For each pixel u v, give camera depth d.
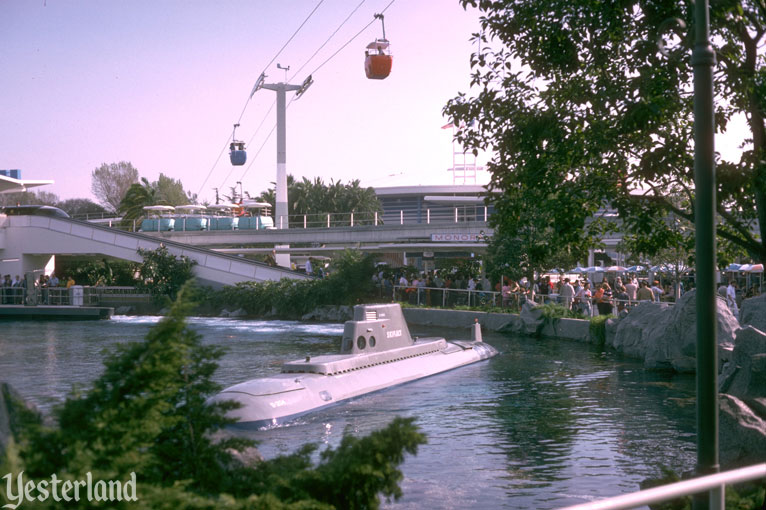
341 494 4.48
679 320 20.16
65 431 3.79
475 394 17.00
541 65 9.34
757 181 7.92
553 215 8.87
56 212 48.22
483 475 10.40
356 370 17.56
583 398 16.28
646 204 9.20
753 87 8.16
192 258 44.62
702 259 5.64
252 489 4.54
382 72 28.95
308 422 14.28
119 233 45.78
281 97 52.56
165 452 4.61
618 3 8.42
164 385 4.29
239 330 33.03
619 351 24.36
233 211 55.62
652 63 8.50
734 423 8.63
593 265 43.41
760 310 16.58
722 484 3.48
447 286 37.34
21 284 44.12
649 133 8.77
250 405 13.95
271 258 55.72
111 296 44.47
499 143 9.50
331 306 39.16
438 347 22.17
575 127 8.96
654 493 3.22
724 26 8.30
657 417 14.18
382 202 96.25
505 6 9.16
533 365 21.64
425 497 9.41
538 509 8.91
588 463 10.97
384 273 40.84
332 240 47.50
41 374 19.58
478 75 9.62
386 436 4.40
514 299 32.28
